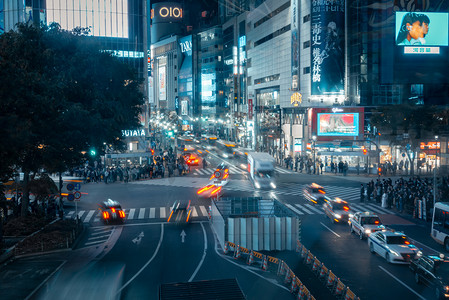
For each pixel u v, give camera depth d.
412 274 19.55
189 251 23.75
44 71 26.34
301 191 44.12
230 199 28.70
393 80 71.00
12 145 17.39
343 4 71.56
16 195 34.16
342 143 57.41
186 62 183.12
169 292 16.77
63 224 28.77
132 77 31.75
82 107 25.58
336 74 72.44
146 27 83.62
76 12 78.88
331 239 26.05
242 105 118.12
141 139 75.38
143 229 29.28
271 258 21.61
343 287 16.38
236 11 156.12
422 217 31.25
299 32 77.31
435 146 59.62
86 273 19.69
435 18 71.19
